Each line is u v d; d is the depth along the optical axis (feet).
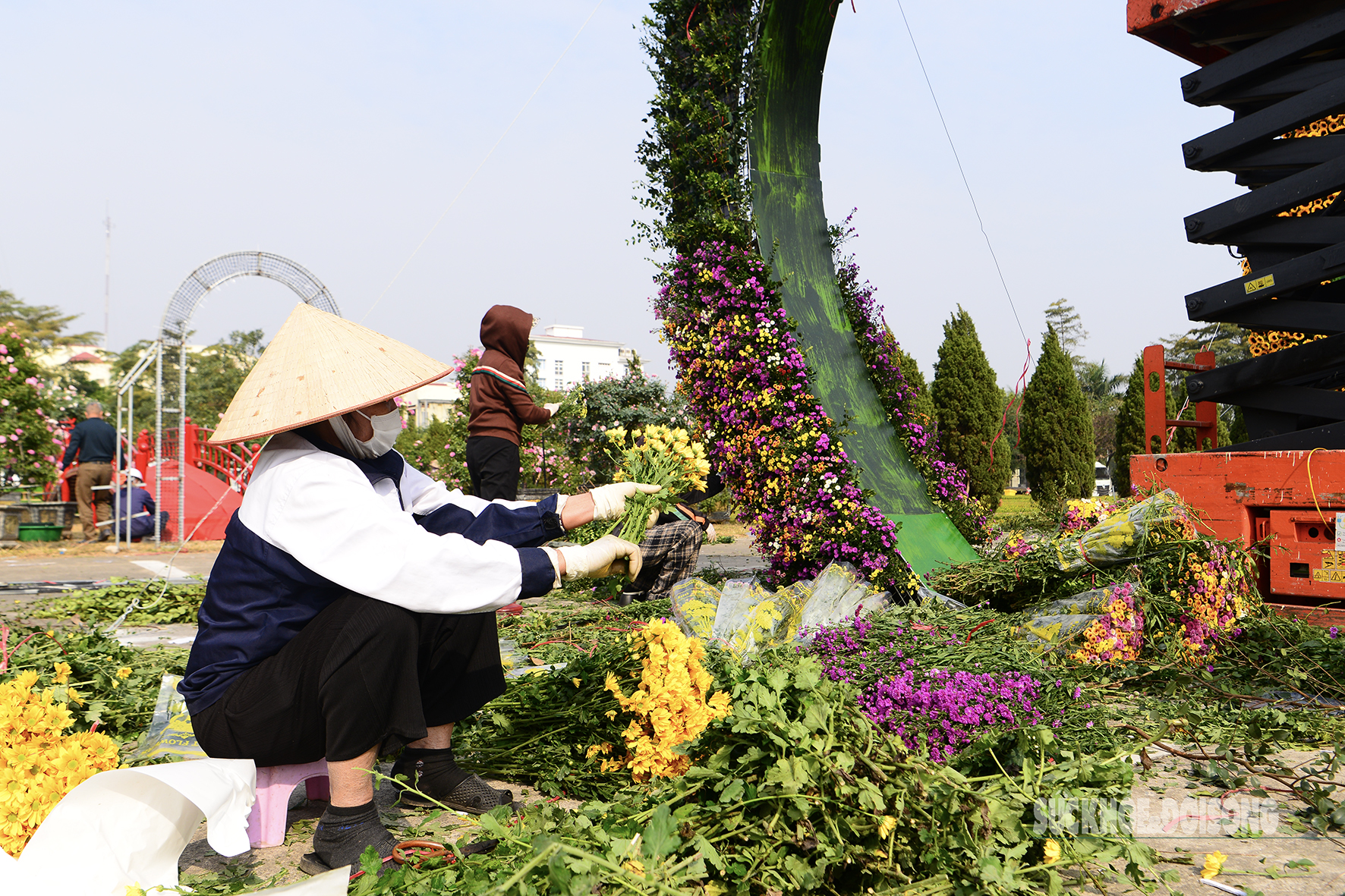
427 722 7.57
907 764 5.91
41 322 193.67
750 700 6.48
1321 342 14.93
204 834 7.31
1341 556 13.30
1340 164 14.49
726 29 17.01
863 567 14.92
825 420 15.96
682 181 17.46
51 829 5.52
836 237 19.47
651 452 8.23
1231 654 12.58
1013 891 5.30
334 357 6.89
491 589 6.53
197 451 50.26
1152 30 17.03
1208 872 6.03
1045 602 13.41
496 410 18.06
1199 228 16.31
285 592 6.62
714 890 5.32
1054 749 6.68
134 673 11.17
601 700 8.50
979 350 67.92
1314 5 15.43
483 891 4.83
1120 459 63.41
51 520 42.16
